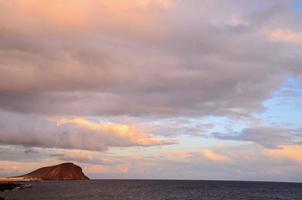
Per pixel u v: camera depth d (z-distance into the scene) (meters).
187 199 128.88
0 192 156.75
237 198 137.25
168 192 168.25
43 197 130.12
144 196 141.38
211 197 139.50
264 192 177.38
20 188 191.12
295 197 149.50
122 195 146.25
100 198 130.12
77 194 150.75
